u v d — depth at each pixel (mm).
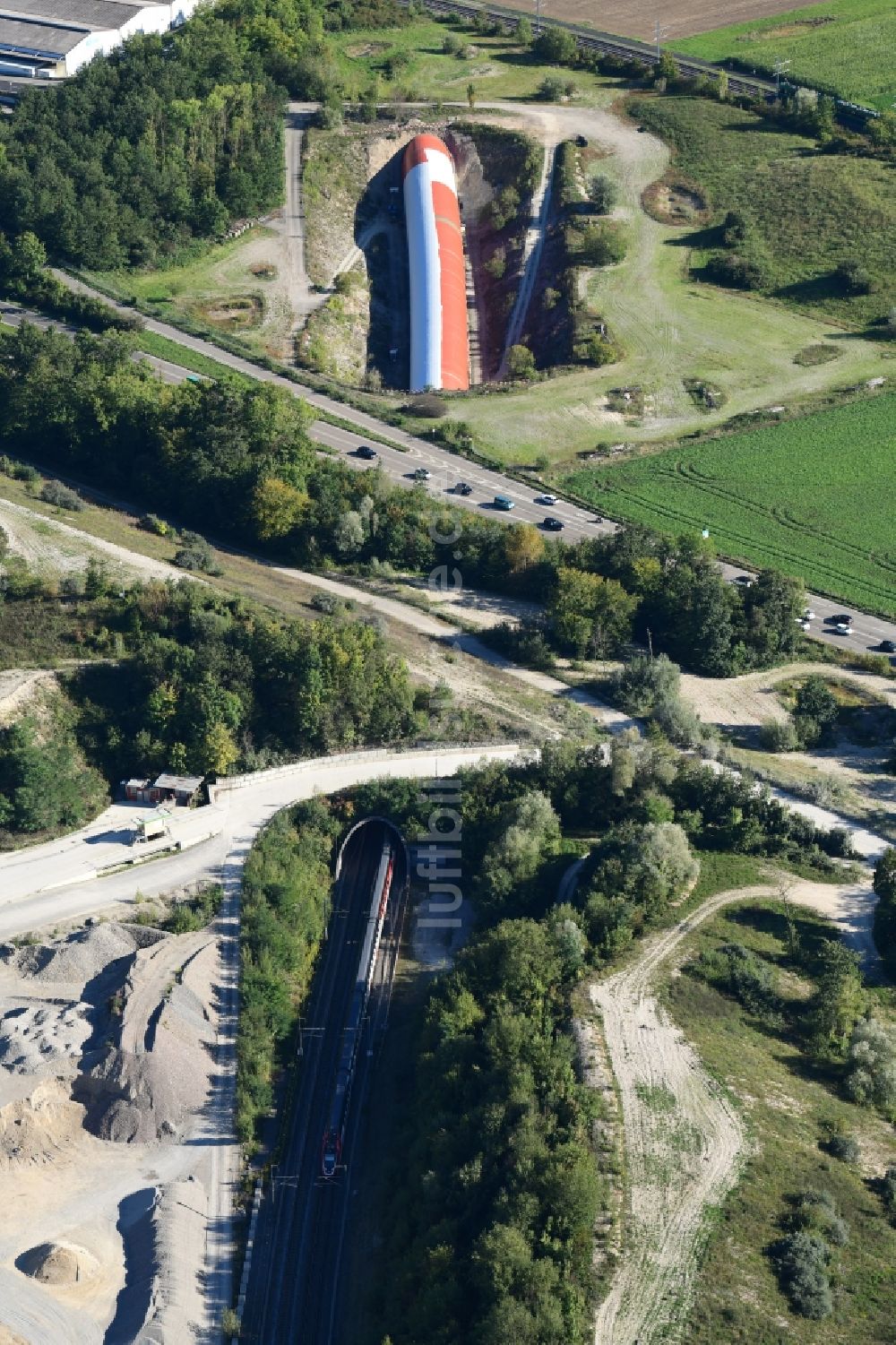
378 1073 132625
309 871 147000
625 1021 125062
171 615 167125
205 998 132750
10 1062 126312
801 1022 127188
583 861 145125
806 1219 107625
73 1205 119500
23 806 147125
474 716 166000
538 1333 99688
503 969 130500
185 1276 114125
